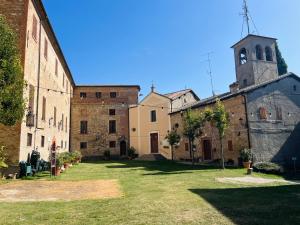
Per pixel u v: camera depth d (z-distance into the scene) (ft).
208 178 51.85
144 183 45.27
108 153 130.21
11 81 34.17
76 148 132.16
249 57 97.45
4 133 51.21
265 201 29.22
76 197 33.12
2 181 46.01
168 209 25.66
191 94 130.62
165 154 117.29
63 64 105.50
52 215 23.85
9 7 55.31
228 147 81.61
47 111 75.46
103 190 38.37
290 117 82.33
